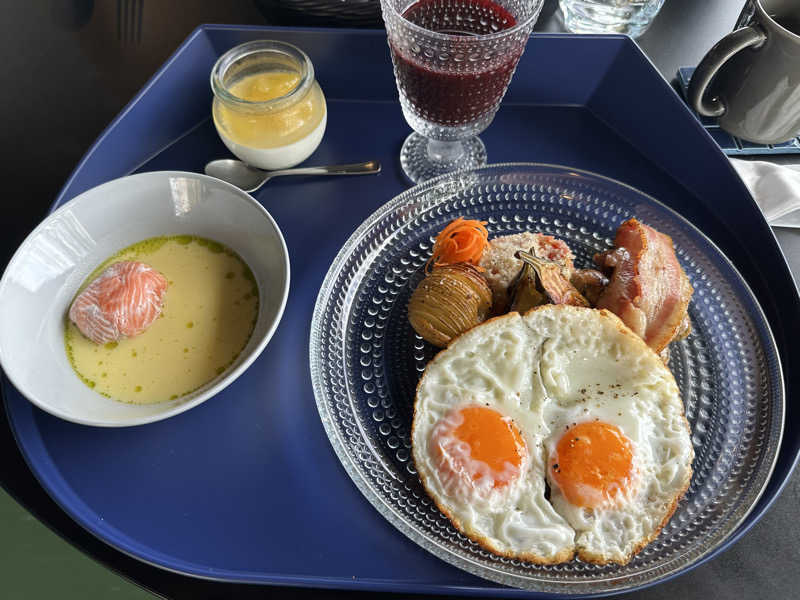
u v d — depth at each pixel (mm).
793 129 438
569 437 323
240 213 382
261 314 371
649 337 351
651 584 294
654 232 372
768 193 428
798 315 370
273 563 314
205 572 308
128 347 361
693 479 333
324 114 424
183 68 439
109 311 348
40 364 338
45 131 482
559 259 368
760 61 405
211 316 372
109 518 326
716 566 312
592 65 447
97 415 337
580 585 294
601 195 414
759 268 402
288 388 363
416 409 329
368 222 396
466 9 383
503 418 326
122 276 361
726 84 435
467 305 346
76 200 369
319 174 435
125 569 321
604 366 337
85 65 511
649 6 496
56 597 474
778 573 312
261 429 352
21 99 496
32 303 352
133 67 505
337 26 488
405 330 378
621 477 311
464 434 320
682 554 305
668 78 497
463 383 335
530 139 458
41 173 466
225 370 357
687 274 388
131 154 443
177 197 388
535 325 338
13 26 529
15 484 342
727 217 419
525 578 295
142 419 308
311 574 311
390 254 404
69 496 330
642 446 323
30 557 480
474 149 451
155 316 367
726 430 344
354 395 357
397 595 311
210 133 459
